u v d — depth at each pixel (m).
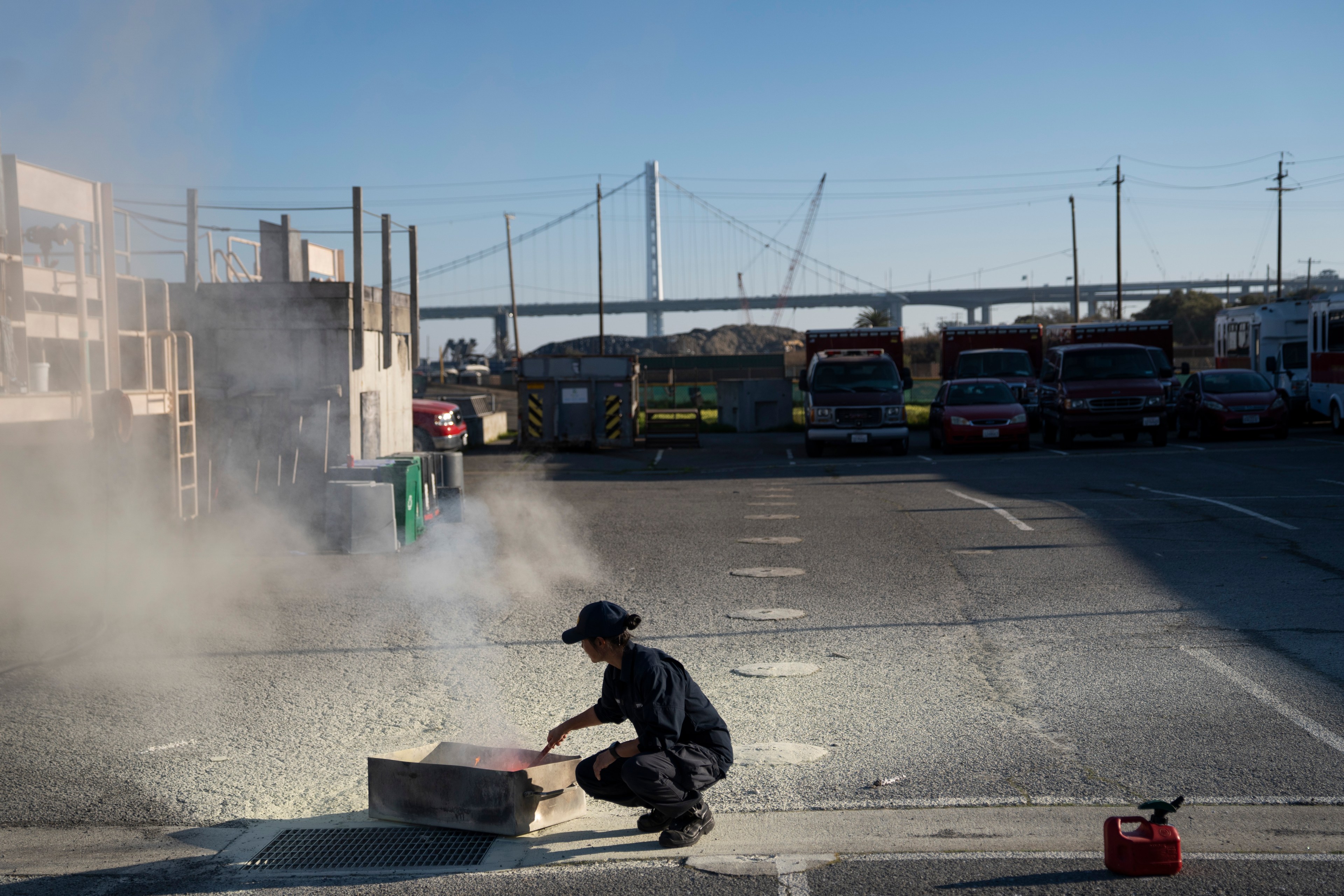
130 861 4.27
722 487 18.69
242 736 5.69
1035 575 9.56
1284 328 29.94
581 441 28.52
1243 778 4.75
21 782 5.11
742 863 4.10
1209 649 6.90
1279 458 20.38
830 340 31.67
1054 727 5.53
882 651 7.14
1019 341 32.88
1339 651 6.73
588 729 5.73
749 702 6.07
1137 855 3.84
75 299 8.98
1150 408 24.17
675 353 192.88
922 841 4.23
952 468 20.81
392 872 4.13
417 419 24.78
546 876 4.05
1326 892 3.71
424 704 6.19
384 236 15.91
